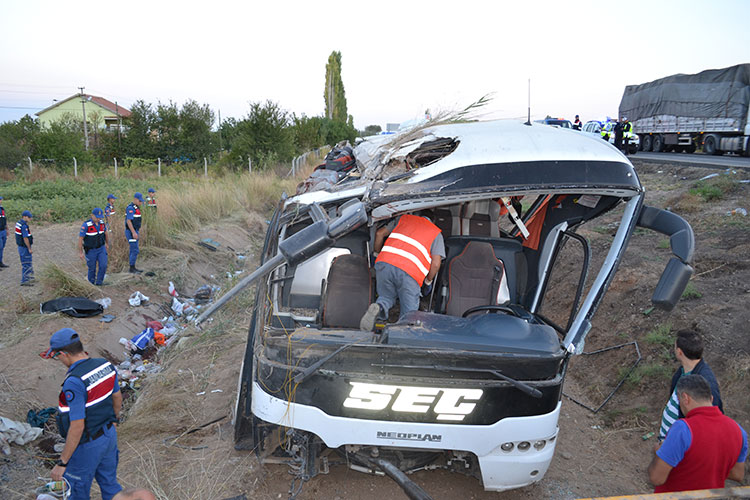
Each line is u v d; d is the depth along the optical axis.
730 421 3.02
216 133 38.78
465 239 4.96
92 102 67.00
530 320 4.55
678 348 3.79
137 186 21.03
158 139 36.62
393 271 4.37
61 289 8.80
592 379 6.19
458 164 4.01
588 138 4.37
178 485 4.25
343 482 4.33
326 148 43.09
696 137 23.20
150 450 4.80
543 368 3.62
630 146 23.56
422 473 4.48
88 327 7.93
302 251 3.50
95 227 9.20
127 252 11.02
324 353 3.63
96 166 30.02
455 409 3.55
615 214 10.78
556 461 4.73
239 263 13.16
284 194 5.86
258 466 4.49
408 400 3.55
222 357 7.00
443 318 3.92
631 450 4.90
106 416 3.79
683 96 23.36
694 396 3.06
